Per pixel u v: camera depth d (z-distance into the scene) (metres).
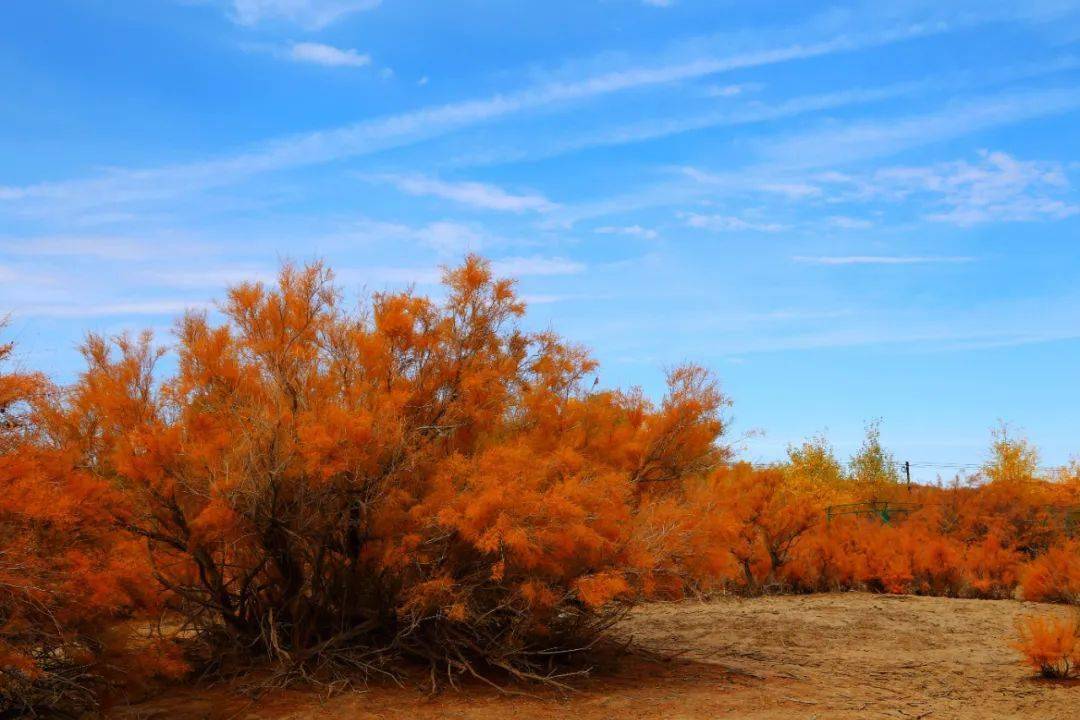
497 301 8.86
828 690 7.76
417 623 7.55
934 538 16.97
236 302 8.41
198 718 6.52
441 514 7.21
